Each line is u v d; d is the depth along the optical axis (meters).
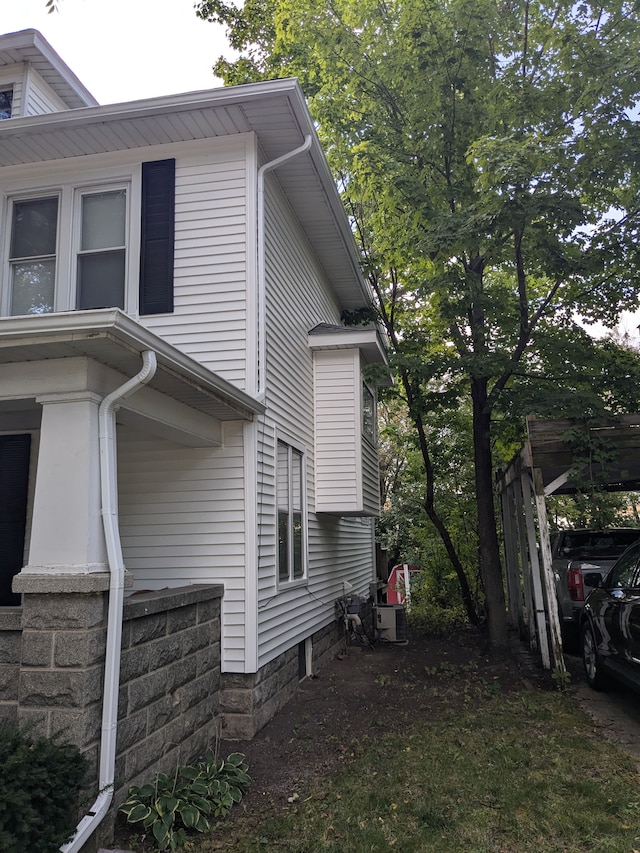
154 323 6.62
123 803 3.91
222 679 5.89
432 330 11.46
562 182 7.88
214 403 5.49
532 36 9.29
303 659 8.12
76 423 4.04
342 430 9.14
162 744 4.48
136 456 6.46
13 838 2.86
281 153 7.24
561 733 5.62
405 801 4.32
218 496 6.26
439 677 8.02
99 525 3.99
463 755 5.12
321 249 9.88
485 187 7.84
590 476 7.73
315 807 4.26
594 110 7.96
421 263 10.59
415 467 14.95
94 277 6.97
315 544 8.93
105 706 3.72
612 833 3.83
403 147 9.79
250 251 6.60
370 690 7.50
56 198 7.21
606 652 6.66
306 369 9.00
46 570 3.81
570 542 10.06
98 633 3.77
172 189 6.86
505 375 9.37
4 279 7.08
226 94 6.29
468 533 13.60
